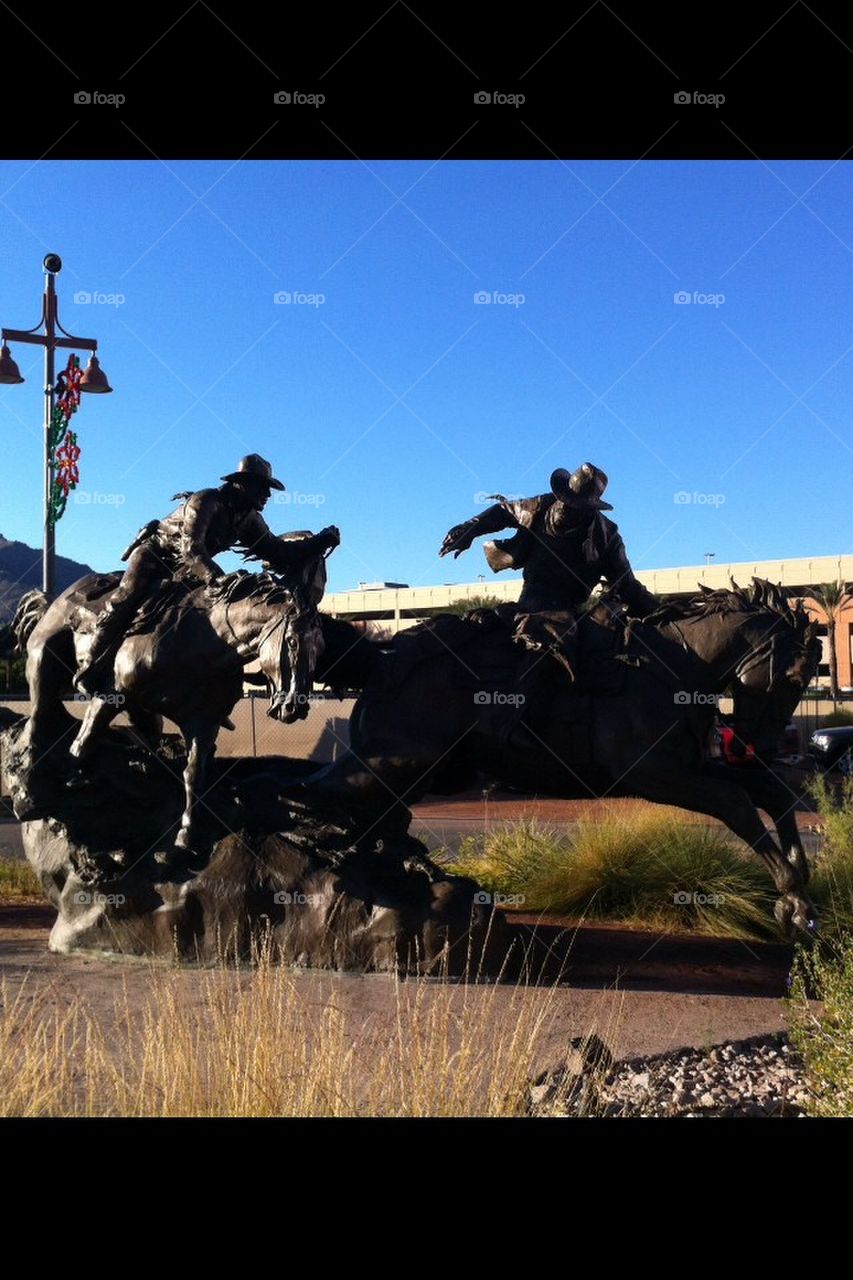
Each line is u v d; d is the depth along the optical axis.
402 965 7.27
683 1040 5.98
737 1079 5.47
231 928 7.53
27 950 8.24
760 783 8.49
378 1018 5.89
